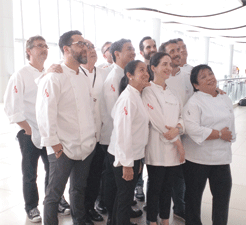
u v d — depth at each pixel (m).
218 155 2.35
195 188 2.45
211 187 2.47
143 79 2.25
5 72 11.58
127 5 14.35
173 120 2.40
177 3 13.69
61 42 2.31
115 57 2.73
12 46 11.73
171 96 2.47
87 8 15.07
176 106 2.46
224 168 2.41
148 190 2.52
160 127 2.36
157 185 2.46
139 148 2.29
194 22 18.22
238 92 12.14
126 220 2.30
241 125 7.73
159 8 14.68
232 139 2.46
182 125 2.41
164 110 2.38
